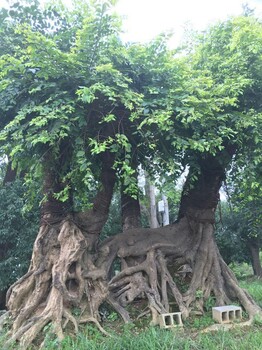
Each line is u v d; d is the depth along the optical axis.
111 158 6.99
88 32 5.89
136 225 8.77
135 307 7.39
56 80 6.29
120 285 7.59
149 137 6.48
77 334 5.93
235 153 7.75
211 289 7.96
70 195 7.29
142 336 5.83
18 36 7.03
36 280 6.72
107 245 7.81
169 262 8.29
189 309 7.29
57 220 7.09
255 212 12.94
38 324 5.97
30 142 6.05
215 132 6.68
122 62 6.62
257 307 7.65
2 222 11.25
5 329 6.45
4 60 6.20
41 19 7.12
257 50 6.99
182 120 5.98
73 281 6.74
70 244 6.72
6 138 6.36
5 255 11.67
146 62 6.63
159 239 8.25
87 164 5.86
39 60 5.86
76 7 6.84
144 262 7.87
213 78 7.45
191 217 8.52
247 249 21.05
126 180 6.01
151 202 15.14
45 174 7.05
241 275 23.39
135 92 6.48
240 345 5.81
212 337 6.18
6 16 6.98
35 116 6.34
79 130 6.30
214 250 8.30
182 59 7.50
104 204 7.29
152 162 6.83
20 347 5.66
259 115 6.84
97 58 6.25
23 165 6.86
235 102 7.07
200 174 8.03
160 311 6.86
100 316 6.79
